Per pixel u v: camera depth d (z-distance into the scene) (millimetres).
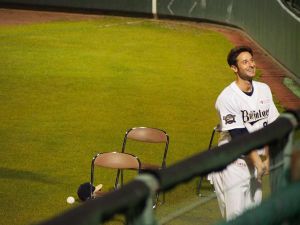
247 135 5332
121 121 27141
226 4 47500
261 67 36875
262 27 41094
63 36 43062
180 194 16109
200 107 29672
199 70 36188
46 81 32531
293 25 34469
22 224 17234
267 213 4879
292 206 5141
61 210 18250
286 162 5559
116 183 17922
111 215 3869
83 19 49688
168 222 6156
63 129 25734
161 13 50406
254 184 11594
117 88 31984
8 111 27766
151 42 42438
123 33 44812
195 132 26203
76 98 30078
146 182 4113
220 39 44156
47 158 22516
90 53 38688
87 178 20797
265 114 13516
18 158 22453
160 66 36656
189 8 49844
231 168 12094
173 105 29766
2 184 20031
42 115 27422
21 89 31047
